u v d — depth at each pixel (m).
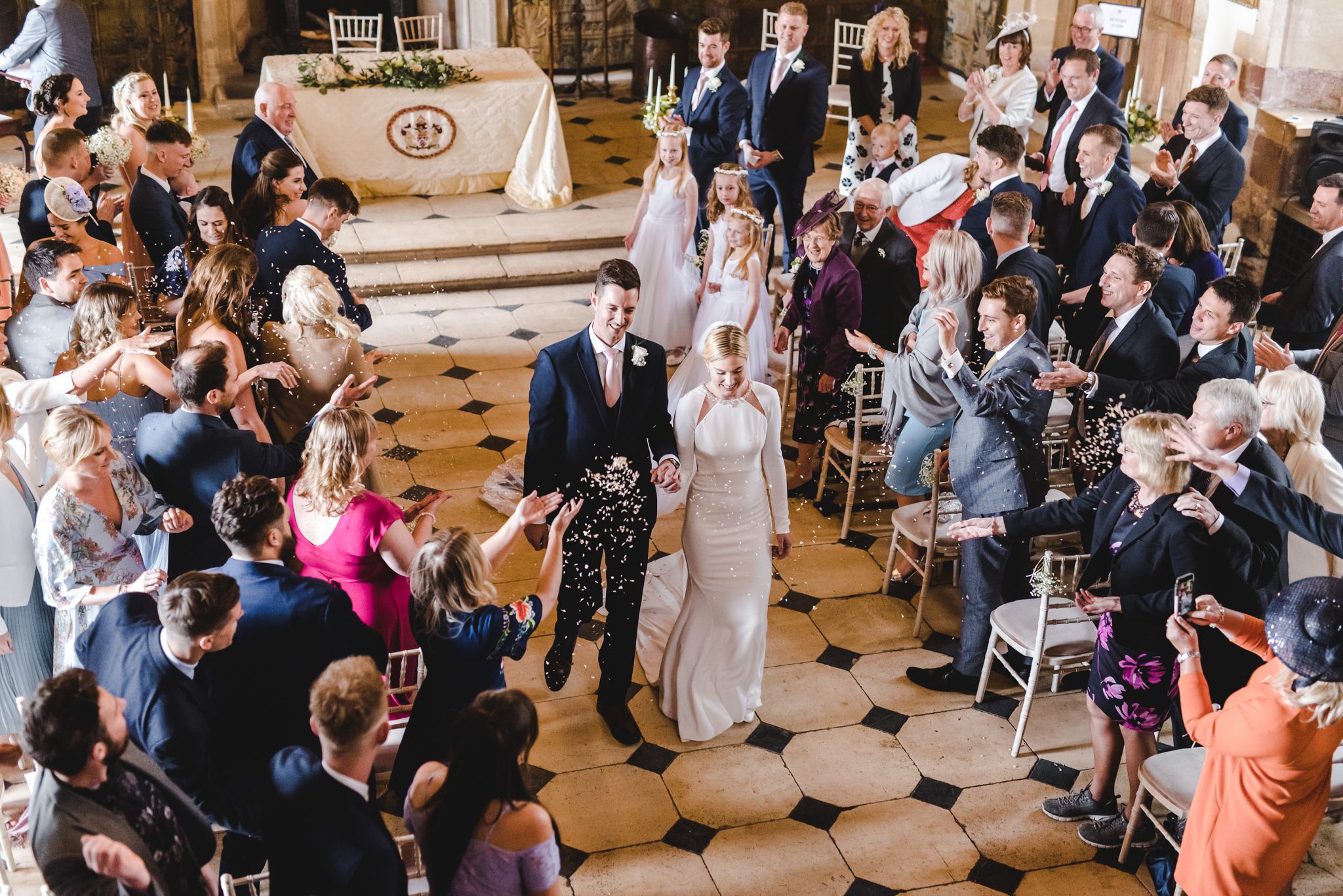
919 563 5.62
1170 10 9.62
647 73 11.81
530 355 7.81
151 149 6.21
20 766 4.19
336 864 2.76
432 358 7.73
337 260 5.61
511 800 2.70
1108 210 6.08
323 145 9.31
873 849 4.27
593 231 9.16
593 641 5.32
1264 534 3.96
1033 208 6.58
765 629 4.79
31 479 4.23
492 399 7.27
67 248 4.87
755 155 8.35
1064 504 4.28
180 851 2.93
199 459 4.09
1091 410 4.90
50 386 4.43
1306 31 8.10
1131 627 3.96
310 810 2.78
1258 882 3.45
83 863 2.71
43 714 2.62
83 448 3.78
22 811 4.12
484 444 6.79
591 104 11.94
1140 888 4.11
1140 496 3.92
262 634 3.38
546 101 9.49
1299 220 8.11
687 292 7.50
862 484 6.51
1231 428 3.93
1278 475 4.02
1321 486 4.28
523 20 11.91
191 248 6.04
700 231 8.27
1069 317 6.18
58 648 4.06
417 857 3.61
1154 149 9.81
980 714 4.93
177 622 3.03
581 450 4.43
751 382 4.45
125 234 6.42
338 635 3.43
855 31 12.34
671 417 4.54
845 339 5.86
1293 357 5.72
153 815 2.86
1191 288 5.44
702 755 4.71
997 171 6.14
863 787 4.55
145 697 3.12
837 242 5.79
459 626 3.47
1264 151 8.41
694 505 4.51
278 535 3.45
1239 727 3.25
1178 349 4.96
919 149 10.77
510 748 2.68
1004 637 4.68
